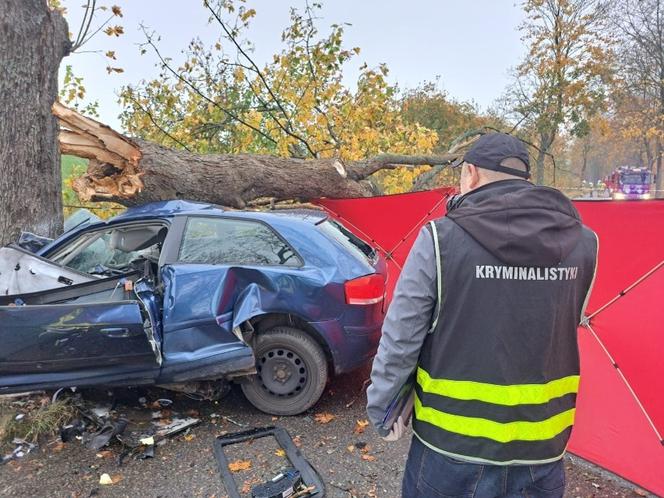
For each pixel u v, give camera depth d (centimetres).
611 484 298
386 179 877
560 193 153
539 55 1596
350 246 390
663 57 1762
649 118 2028
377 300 368
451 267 145
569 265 148
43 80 467
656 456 285
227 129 845
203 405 388
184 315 349
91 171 490
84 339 325
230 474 300
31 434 336
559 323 148
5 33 441
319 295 353
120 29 588
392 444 337
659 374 287
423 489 157
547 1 1521
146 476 301
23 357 328
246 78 809
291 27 787
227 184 558
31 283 360
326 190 640
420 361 158
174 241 372
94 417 354
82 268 403
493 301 143
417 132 836
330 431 353
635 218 303
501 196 147
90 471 305
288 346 364
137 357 333
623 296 307
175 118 862
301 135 826
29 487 290
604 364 315
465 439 148
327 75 806
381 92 816
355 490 290
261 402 371
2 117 446
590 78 1530
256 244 371
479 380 146
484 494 149
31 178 461
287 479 290
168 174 507
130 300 333
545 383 148
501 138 159
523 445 147
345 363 364
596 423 315
